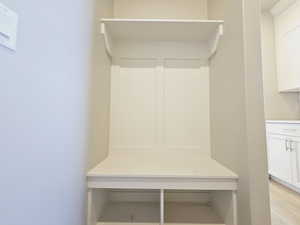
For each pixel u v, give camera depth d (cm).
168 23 153
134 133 182
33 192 63
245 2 111
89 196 117
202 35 174
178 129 183
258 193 101
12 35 53
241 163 112
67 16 88
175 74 186
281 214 180
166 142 182
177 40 185
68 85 89
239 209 113
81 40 106
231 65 129
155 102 184
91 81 122
